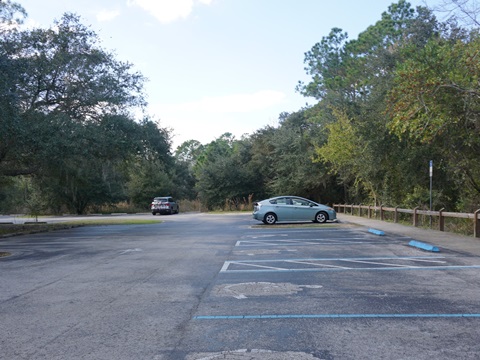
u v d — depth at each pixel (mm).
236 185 50438
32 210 48125
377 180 28016
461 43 15062
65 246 16453
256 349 5090
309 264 10867
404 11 44344
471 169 19953
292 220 24375
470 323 5945
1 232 23484
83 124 24188
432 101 13859
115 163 26797
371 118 24688
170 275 9820
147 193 60688
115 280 9406
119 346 5316
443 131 15562
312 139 39781
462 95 13695
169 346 5273
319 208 24438
